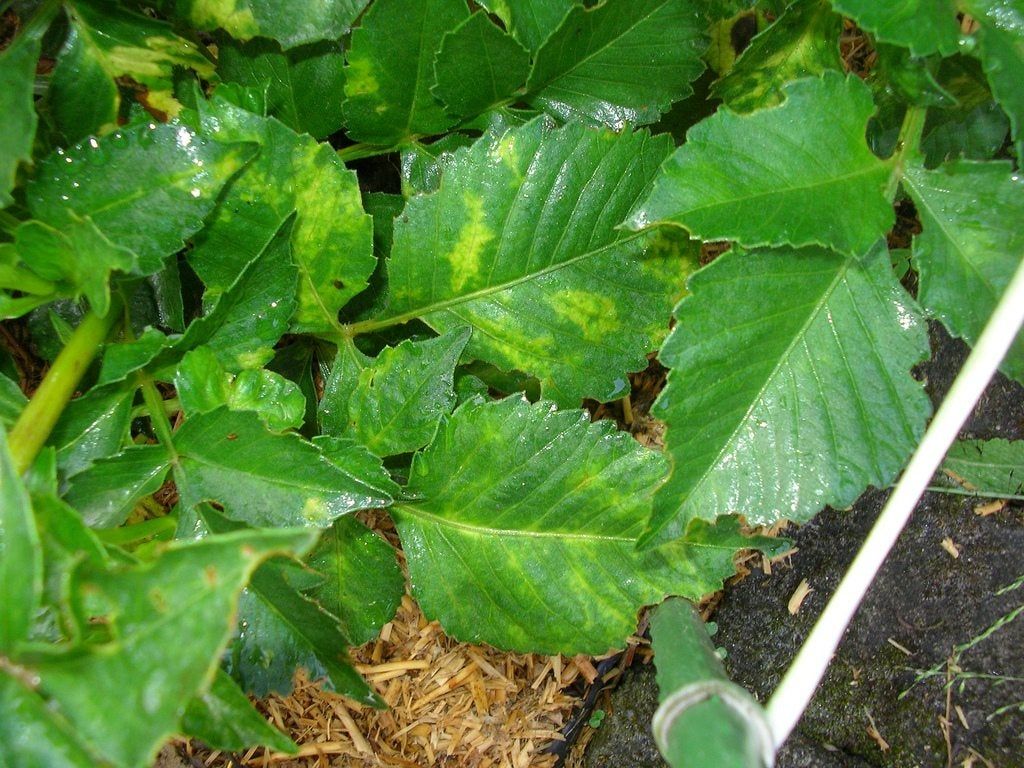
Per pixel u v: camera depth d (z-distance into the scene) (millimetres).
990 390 305
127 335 280
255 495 252
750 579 362
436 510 304
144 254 256
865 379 245
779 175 233
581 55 298
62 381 246
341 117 319
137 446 248
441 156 294
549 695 384
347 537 306
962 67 275
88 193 254
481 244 293
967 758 268
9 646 172
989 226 237
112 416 262
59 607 200
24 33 269
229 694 209
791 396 245
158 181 256
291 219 258
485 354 306
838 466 243
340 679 263
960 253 238
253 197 274
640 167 289
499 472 295
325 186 275
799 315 245
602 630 297
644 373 404
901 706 289
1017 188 235
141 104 293
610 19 286
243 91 281
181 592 166
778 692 195
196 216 258
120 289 271
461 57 288
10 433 241
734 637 355
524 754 378
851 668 308
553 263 297
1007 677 271
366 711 380
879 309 246
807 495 243
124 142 252
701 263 375
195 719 209
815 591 333
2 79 235
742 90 294
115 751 160
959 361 317
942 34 223
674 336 237
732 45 318
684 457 239
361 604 310
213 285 284
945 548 302
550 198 288
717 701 179
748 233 227
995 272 235
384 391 292
